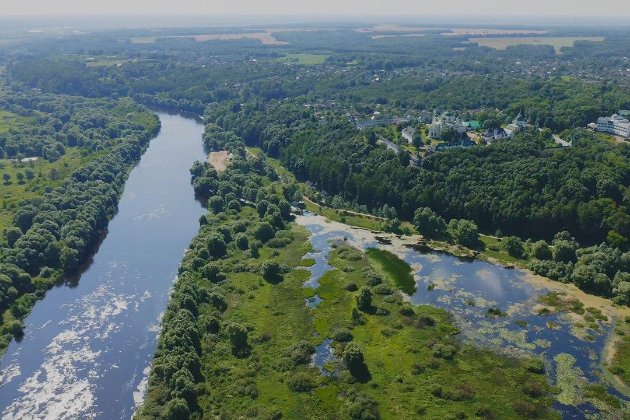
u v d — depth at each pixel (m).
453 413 122.56
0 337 152.88
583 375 135.88
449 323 158.38
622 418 120.81
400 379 133.88
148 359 146.00
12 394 133.50
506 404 125.81
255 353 144.50
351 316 162.12
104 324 162.50
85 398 131.88
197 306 163.38
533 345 148.25
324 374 136.75
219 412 123.94
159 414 123.06
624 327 155.88
